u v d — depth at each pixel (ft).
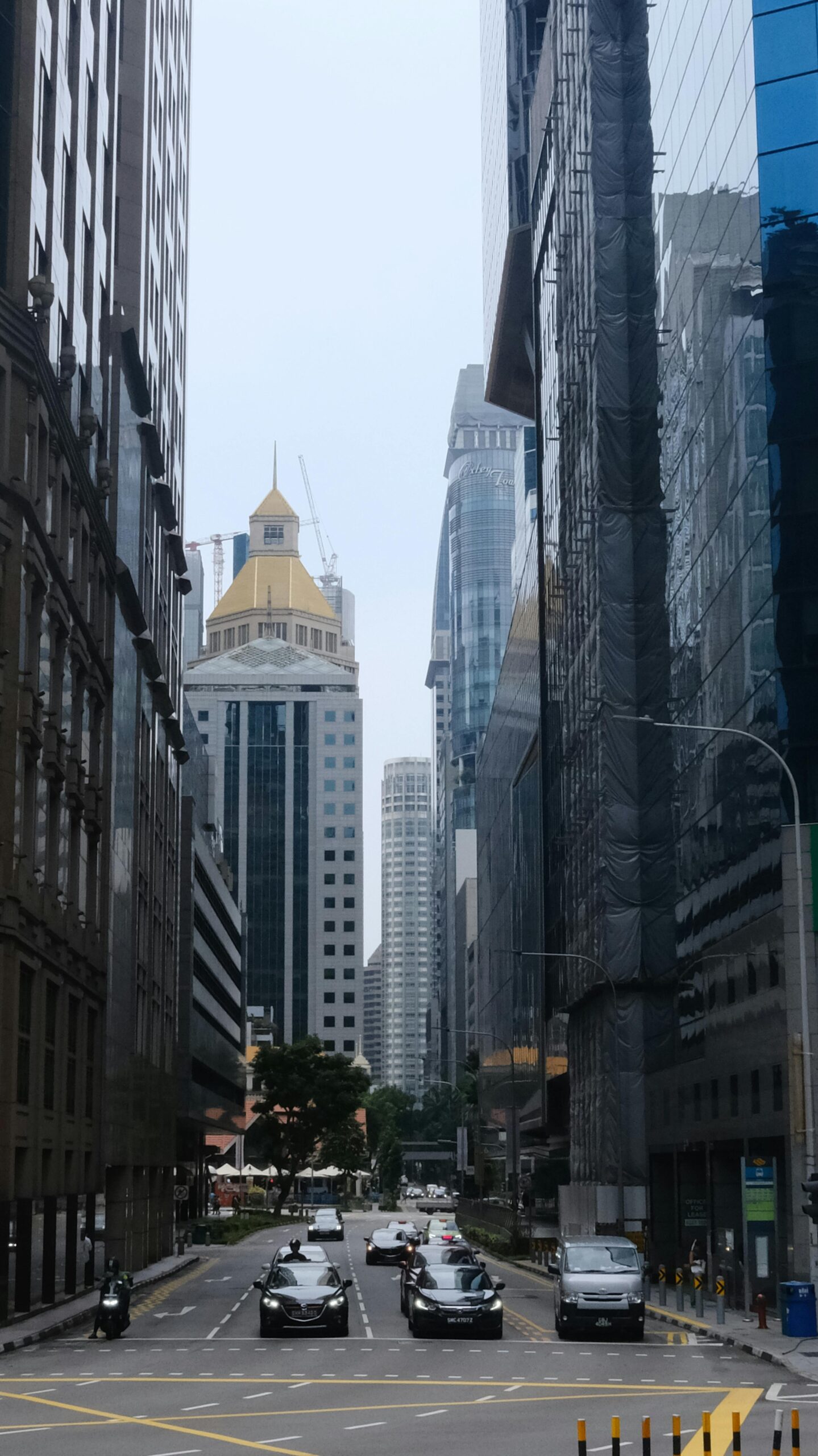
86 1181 166.20
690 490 185.68
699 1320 123.24
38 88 138.62
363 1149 491.31
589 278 235.40
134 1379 83.97
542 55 306.14
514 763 354.33
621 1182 181.98
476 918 561.84
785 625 143.84
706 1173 174.81
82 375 166.30
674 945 210.38
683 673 187.62
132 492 200.44
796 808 115.34
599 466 224.12
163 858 243.19
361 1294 159.94
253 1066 440.45
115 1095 183.73
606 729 218.38
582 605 241.35
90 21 172.45
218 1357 96.99
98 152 177.17
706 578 175.11
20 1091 129.80
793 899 135.33
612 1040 214.90
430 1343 105.70
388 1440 60.08
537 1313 135.54
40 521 133.80
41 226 140.15
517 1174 325.42
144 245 217.56
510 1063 355.15
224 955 402.93
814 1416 67.72
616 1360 94.07
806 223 150.92
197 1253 257.55
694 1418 66.69
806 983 114.73
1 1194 121.39
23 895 128.06
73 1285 156.97
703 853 173.37
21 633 126.62
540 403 304.09
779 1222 136.26
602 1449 57.06
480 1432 62.28
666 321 202.18
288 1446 58.29
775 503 146.51
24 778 133.18
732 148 164.76
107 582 181.47
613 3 234.99
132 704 202.39
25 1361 95.71
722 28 170.30
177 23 273.33
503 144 406.62
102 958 173.99
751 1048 147.64
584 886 237.66
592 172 231.09
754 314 154.71
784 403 148.25
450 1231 218.18
